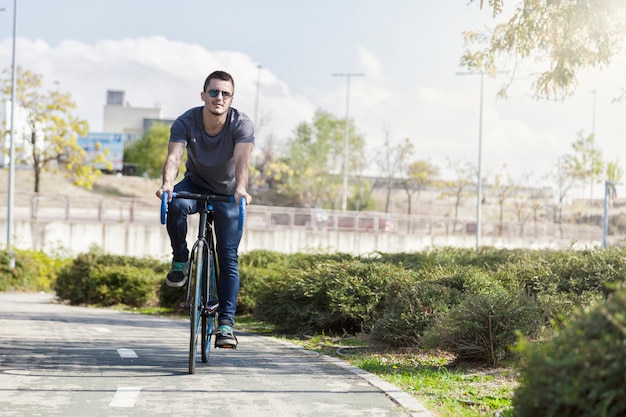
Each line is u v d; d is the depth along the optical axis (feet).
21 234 138.62
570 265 45.16
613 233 212.64
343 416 21.99
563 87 44.37
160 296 76.02
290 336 47.75
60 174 283.59
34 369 28.35
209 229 28.02
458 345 32.55
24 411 21.58
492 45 46.03
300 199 284.41
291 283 48.83
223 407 22.72
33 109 183.52
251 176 280.31
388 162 272.31
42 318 55.42
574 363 14.90
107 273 82.17
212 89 25.98
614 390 14.43
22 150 186.29
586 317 15.46
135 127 512.63
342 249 174.91
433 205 317.22
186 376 27.48
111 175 323.16
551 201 266.36
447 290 39.78
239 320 62.03
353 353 38.27
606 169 258.57
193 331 27.20
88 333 43.60
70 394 23.94
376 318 46.16
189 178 27.66
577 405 15.05
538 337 31.53
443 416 22.50
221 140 26.58
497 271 46.68
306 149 294.46
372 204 287.89
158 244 150.20
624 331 14.43
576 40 43.80
